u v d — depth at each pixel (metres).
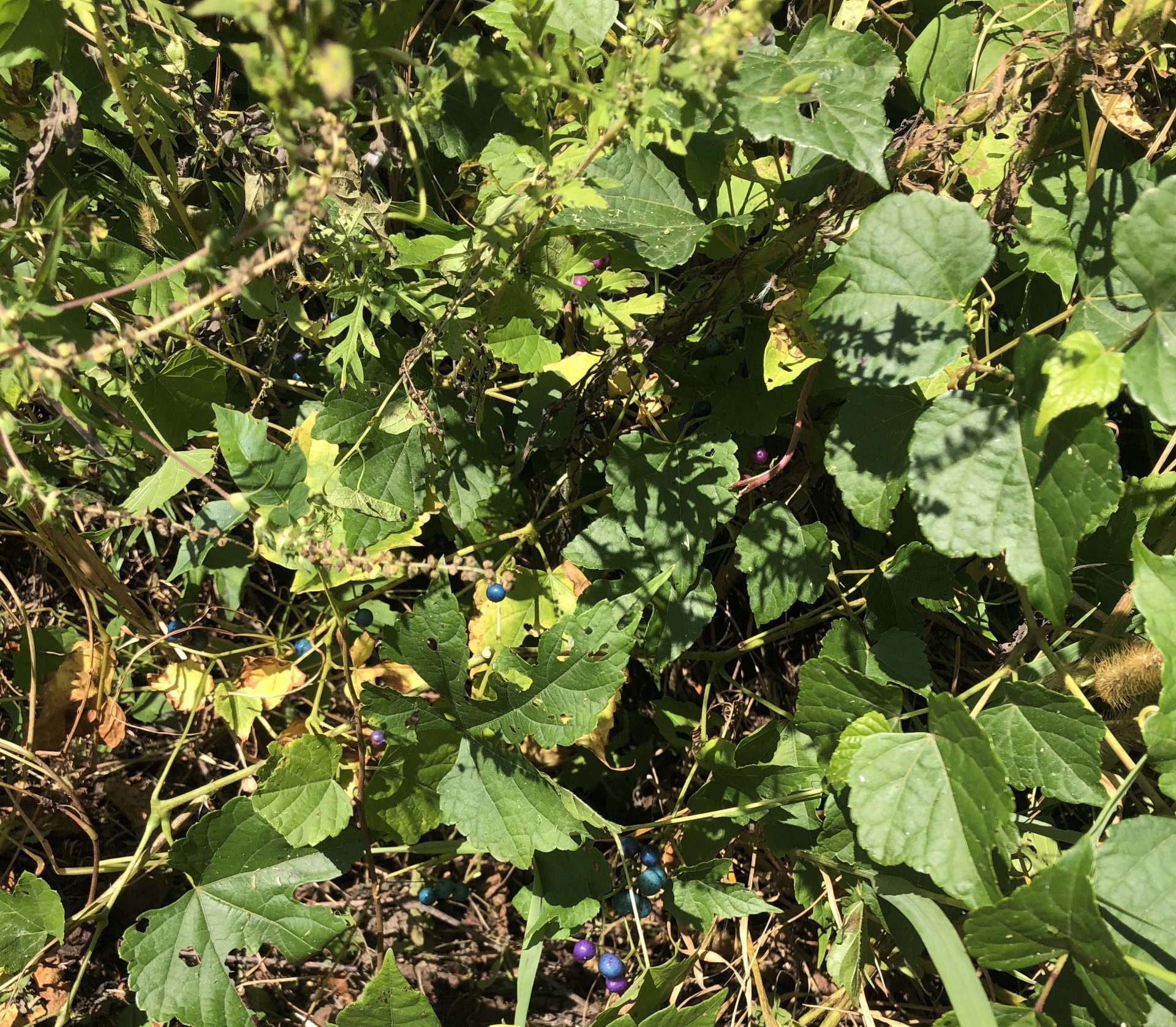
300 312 0.39
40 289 0.29
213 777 0.46
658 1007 0.40
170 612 0.46
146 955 0.36
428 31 0.45
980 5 0.42
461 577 0.45
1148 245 0.32
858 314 0.34
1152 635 0.31
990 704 0.37
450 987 0.45
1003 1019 0.32
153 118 0.38
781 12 0.45
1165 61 0.40
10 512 0.39
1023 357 0.32
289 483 0.35
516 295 0.36
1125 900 0.32
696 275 0.41
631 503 0.40
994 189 0.39
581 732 0.36
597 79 0.38
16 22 0.33
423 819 0.38
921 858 0.32
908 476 0.33
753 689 0.47
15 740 0.42
